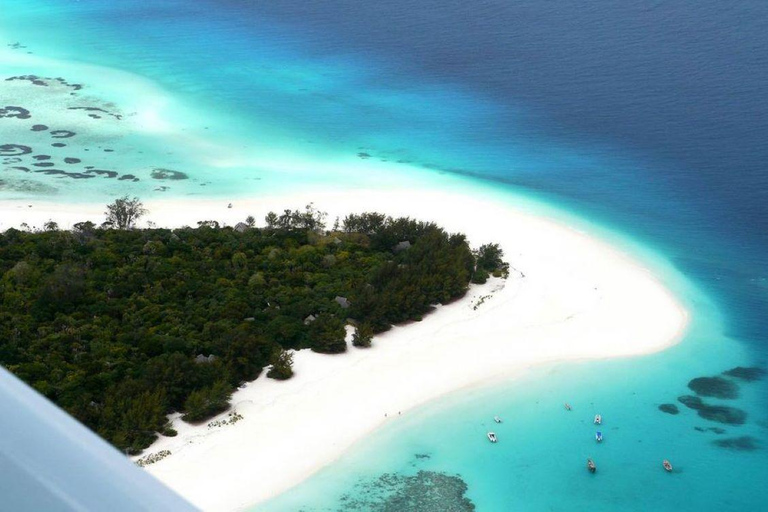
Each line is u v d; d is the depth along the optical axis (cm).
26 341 11962
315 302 14062
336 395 12069
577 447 11331
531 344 13912
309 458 10775
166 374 11400
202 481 10231
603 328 14700
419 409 11919
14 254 14462
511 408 12106
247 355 12344
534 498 10319
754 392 13062
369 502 10056
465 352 13475
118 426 10731
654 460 11194
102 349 11844
